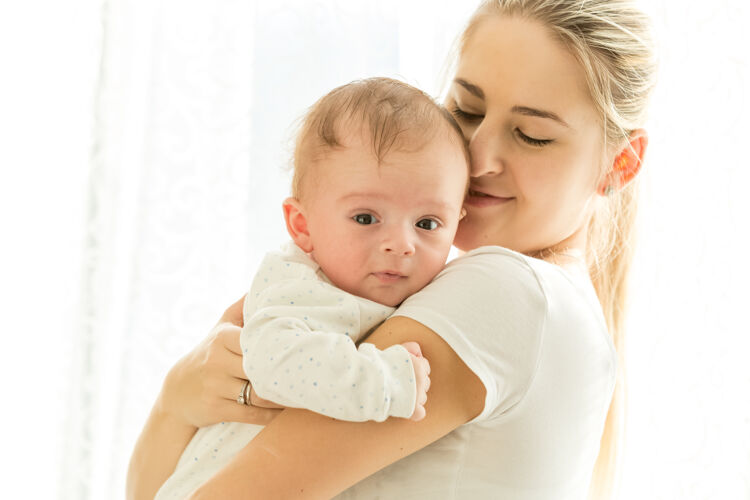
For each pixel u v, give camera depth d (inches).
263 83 79.4
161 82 79.7
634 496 70.4
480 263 34.8
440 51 76.0
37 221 81.3
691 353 69.6
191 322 79.5
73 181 81.6
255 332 32.0
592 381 37.2
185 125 79.7
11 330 81.0
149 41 80.4
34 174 81.3
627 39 41.8
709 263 69.4
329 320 33.0
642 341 70.1
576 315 36.5
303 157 37.1
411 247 34.9
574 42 39.9
